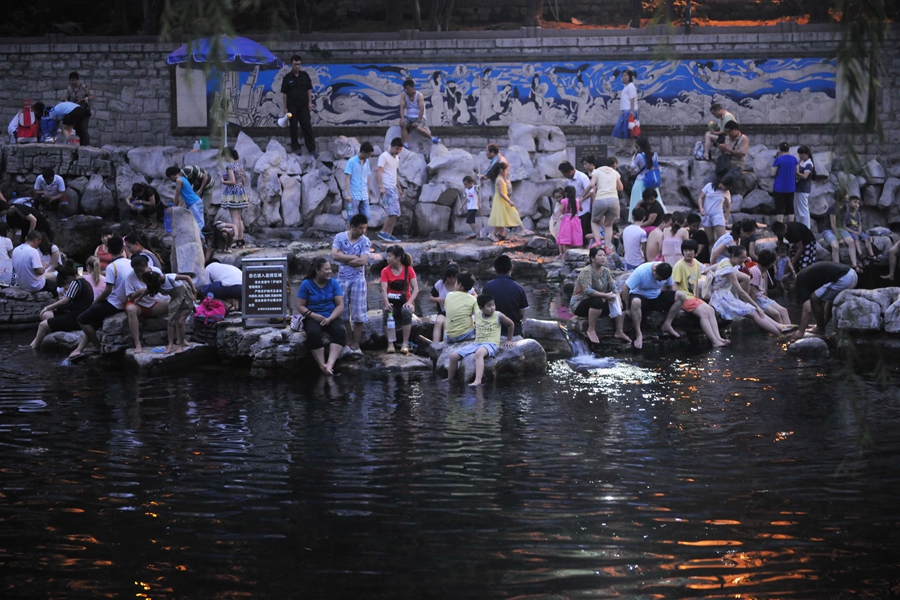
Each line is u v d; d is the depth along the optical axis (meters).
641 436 8.30
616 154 23.00
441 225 21.84
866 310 11.59
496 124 23.59
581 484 6.95
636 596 5.01
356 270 11.87
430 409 9.44
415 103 22.62
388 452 7.85
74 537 5.90
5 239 15.09
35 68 23.67
